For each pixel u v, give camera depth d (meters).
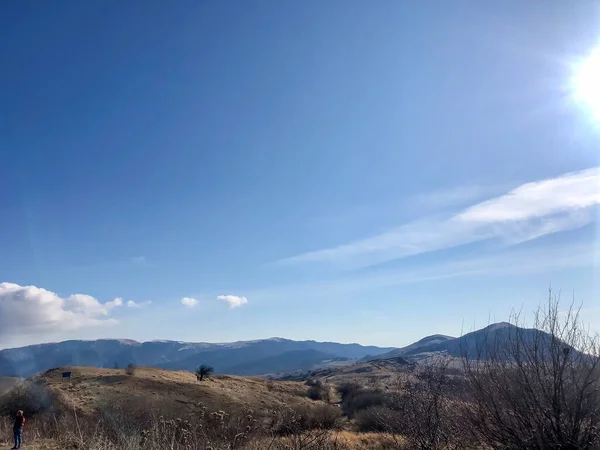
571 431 5.75
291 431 8.39
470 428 6.79
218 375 71.31
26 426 15.88
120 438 8.91
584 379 5.80
